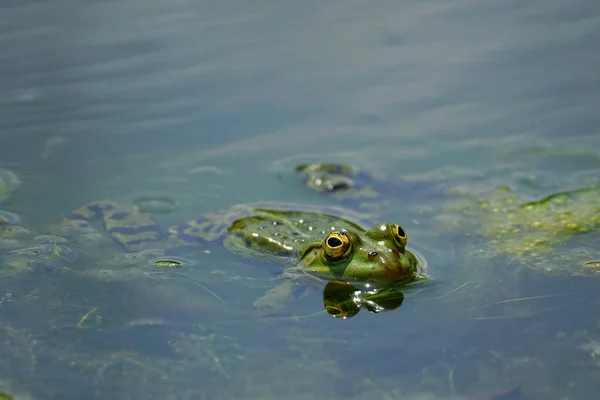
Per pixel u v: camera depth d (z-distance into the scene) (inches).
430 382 281.1
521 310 332.2
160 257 399.9
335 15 732.0
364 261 372.5
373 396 274.5
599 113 553.6
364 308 346.6
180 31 692.7
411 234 433.4
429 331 318.3
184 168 502.3
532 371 285.6
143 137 535.5
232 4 758.5
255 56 647.1
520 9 721.0
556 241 410.3
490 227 436.8
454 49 650.8
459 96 584.7
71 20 706.8
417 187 488.4
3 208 446.0
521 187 482.9
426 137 540.1
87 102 574.6
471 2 746.8
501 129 546.0
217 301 351.6
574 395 271.6
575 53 628.4
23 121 546.6
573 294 344.2
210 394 278.7
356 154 520.7
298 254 403.5
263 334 319.0
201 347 308.0
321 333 319.6
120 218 440.5
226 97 587.2
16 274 373.7
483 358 295.1
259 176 494.6
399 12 731.4
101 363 298.0
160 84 601.9
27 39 661.3
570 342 303.1
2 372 293.0
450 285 365.4
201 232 428.8
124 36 679.1
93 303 347.3
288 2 762.8
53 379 288.5
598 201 457.4
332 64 633.6
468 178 495.5
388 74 617.3
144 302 348.8
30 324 327.6
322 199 473.7
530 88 589.3
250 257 405.1
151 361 298.8
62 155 509.4
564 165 504.7
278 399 274.7
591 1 717.3
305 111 569.9
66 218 438.9
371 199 475.8
